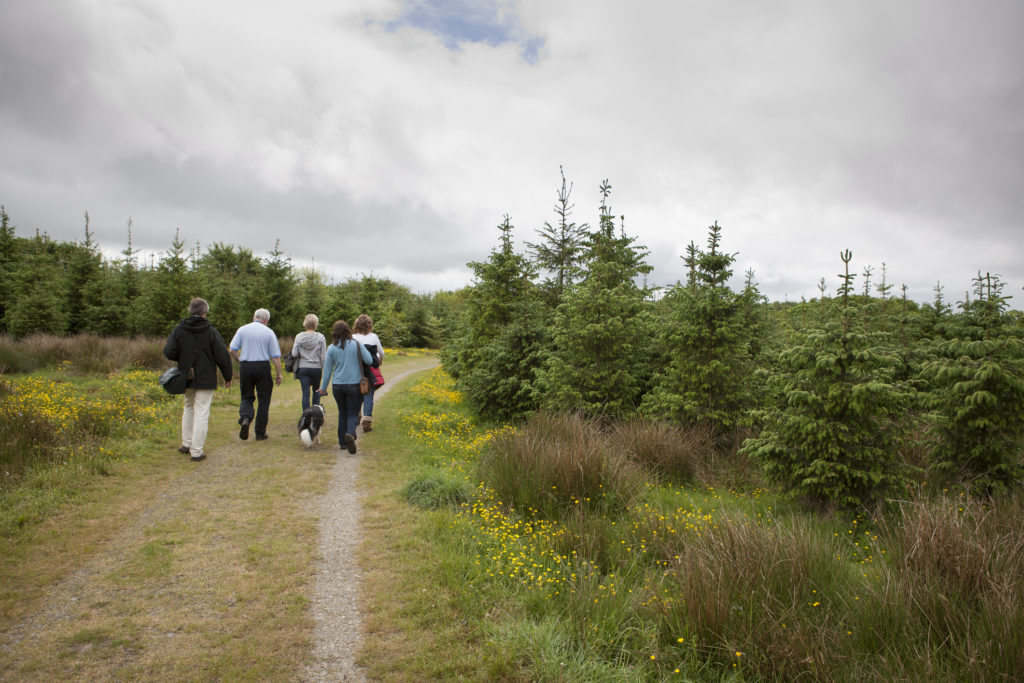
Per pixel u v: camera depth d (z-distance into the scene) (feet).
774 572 11.20
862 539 15.93
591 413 27.53
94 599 10.64
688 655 9.45
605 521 15.70
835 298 18.75
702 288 26.04
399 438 27.45
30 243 70.38
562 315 30.27
